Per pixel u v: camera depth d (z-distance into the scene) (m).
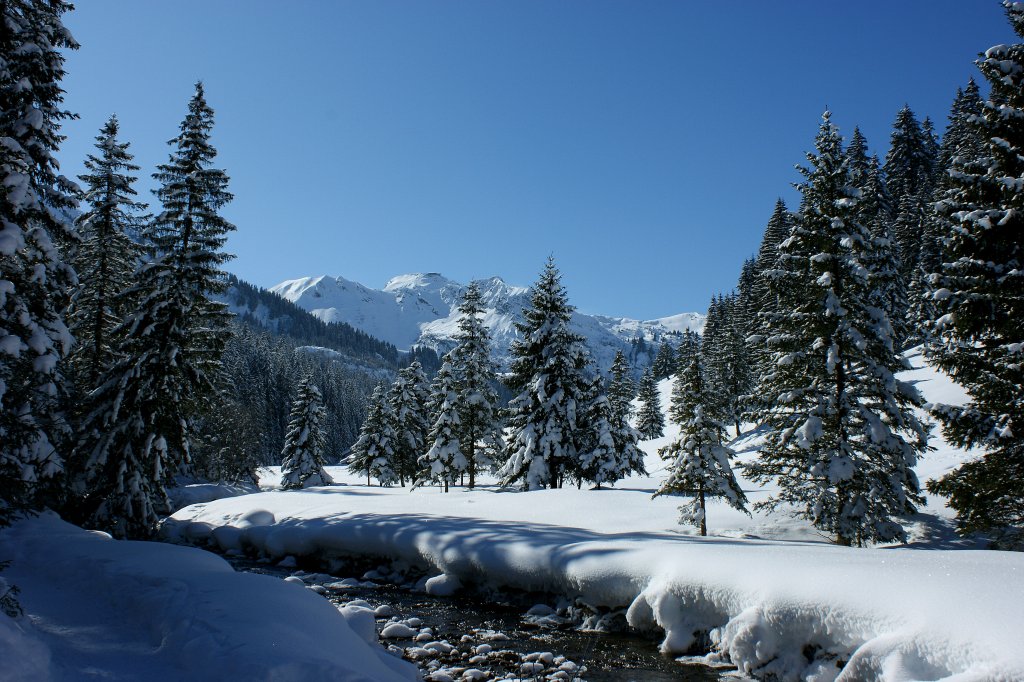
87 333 27.19
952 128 58.47
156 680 6.25
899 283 37.50
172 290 23.02
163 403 22.80
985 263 15.28
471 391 43.84
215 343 24.41
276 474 81.31
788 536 20.88
